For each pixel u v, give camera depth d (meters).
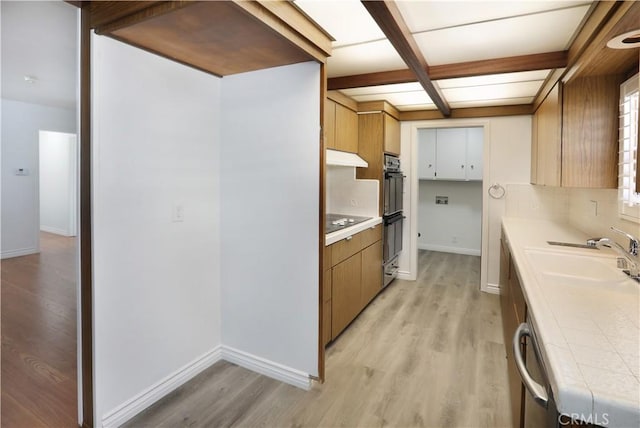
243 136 2.33
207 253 2.36
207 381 2.25
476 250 6.11
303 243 2.17
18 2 2.09
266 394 2.13
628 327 1.07
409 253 4.52
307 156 2.13
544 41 2.01
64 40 2.67
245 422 1.88
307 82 2.09
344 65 2.48
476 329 3.06
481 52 2.20
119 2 1.54
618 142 2.00
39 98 4.91
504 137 3.90
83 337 1.74
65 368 2.30
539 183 3.10
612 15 1.45
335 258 2.75
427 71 2.42
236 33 1.65
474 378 2.31
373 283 3.62
